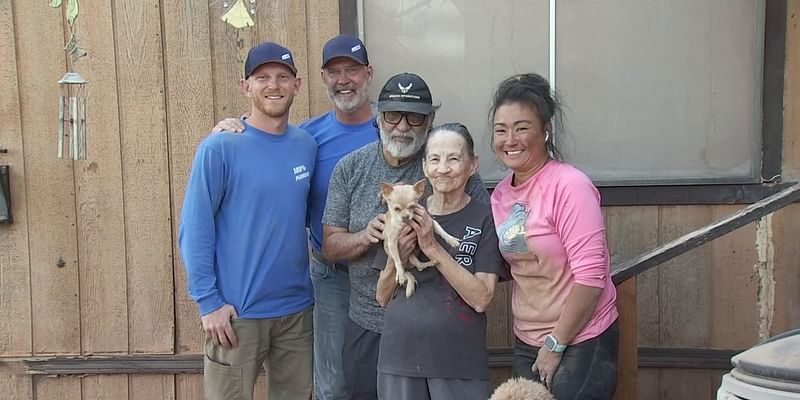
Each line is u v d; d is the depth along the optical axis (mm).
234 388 2762
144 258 3521
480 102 3436
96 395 3627
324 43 3395
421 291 2414
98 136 3461
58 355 3572
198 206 2641
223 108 3438
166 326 3549
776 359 1712
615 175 3412
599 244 2264
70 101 3438
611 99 3383
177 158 3465
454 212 2449
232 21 3381
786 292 3338
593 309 2295
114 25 3406
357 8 3383
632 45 3348
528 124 2332
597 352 2346
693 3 3293
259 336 2766
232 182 2691
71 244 3518
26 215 3500
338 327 3135
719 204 3336
